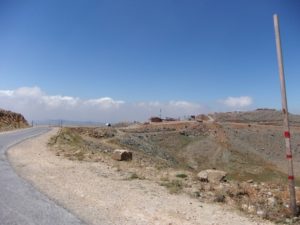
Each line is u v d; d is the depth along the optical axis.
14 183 10.91
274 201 9.59
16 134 42.16
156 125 119.31
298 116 173.75
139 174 13.60
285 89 8.59
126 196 9.74
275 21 8.65
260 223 7.70
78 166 15.54
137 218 7.69
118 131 84.31
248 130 112.44
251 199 9.85
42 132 49.75
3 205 8.20
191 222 7.55
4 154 19.47
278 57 8.62
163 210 8.41
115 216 7.76
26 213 7.59
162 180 12.41
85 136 62.88
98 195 9.75
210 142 94.25
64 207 8.22
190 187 11.20
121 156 18.91
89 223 7.08
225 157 79.31
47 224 6.88
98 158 18.89
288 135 8.58
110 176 13.02
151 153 65.31
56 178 12.26
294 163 75.50
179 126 117.31
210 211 8.48
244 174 59.47
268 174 61.25
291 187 8.49
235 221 7.74
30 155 19.55
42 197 9.12
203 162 75.81
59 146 26.75
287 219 8.08
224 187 11.20
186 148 87.12
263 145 95.50
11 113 77.25
